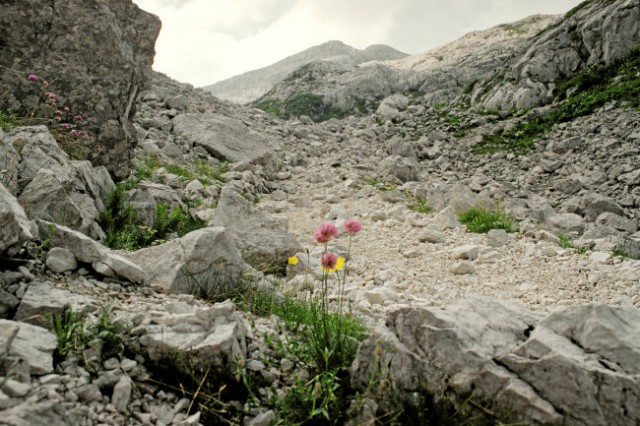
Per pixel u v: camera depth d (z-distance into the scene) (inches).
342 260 186.9
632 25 1144.2
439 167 914.7
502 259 447.2
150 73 483.2
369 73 3941.9
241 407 152.8
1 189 193.9
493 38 5236.2
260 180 691.4
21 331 141.5
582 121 984.3
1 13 388.2
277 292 267.1
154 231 331.9
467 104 1322.6
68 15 408.2
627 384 130.7
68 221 259.6
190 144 738.8
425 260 447.2
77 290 184.9
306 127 1165.1
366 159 927.0
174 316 171.6
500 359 145.2
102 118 412.5
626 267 406.6
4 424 106.0
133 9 467.2
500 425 135.9
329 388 149.0
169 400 148.2
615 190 725.9
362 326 225.0
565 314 156.9
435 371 149.9
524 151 945.5
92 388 135.3
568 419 132.8
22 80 389.4
